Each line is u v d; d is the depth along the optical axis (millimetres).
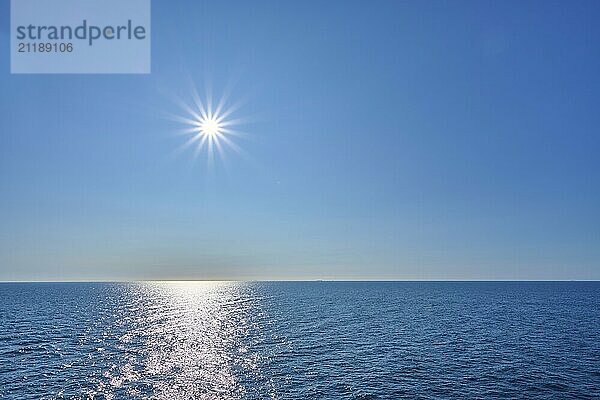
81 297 164000
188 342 57281
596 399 33375
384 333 66062
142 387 36188
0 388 35656
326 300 148875
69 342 56750
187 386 36531
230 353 49969
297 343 56969
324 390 35562
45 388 35719
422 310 106375
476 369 42281
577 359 46594
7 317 87250
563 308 109938
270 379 38719
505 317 88500
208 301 143375
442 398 33562
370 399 33281
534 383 37406
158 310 106062
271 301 144125
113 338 60250
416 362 45406
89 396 33844
